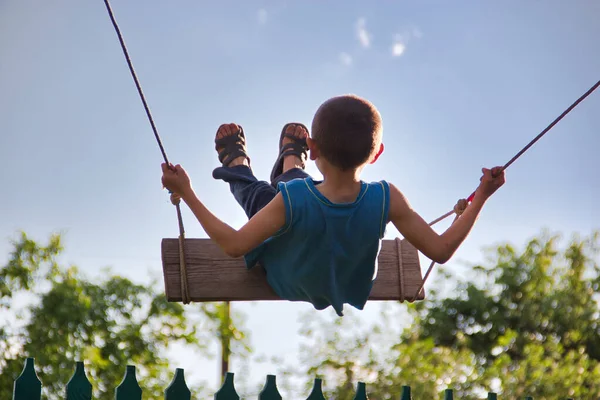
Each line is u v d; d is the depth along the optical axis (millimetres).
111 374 15031
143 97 3367
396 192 3588
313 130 3498
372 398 13727
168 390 3709
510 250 20984
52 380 13742
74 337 15016
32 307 14688
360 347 14469
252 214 4059
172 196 3736
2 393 13766
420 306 20844
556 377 13578
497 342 19703
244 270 4113
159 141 3443
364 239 3541
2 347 14242
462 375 13719
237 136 4449
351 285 3740
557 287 20578
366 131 3451
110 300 16141
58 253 15047
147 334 16344
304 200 3480
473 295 20453
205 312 16938
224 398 3750
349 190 3527
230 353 17031
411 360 13789
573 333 19125
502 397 13328
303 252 3562
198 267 4098
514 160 3660
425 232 3594
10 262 14734
